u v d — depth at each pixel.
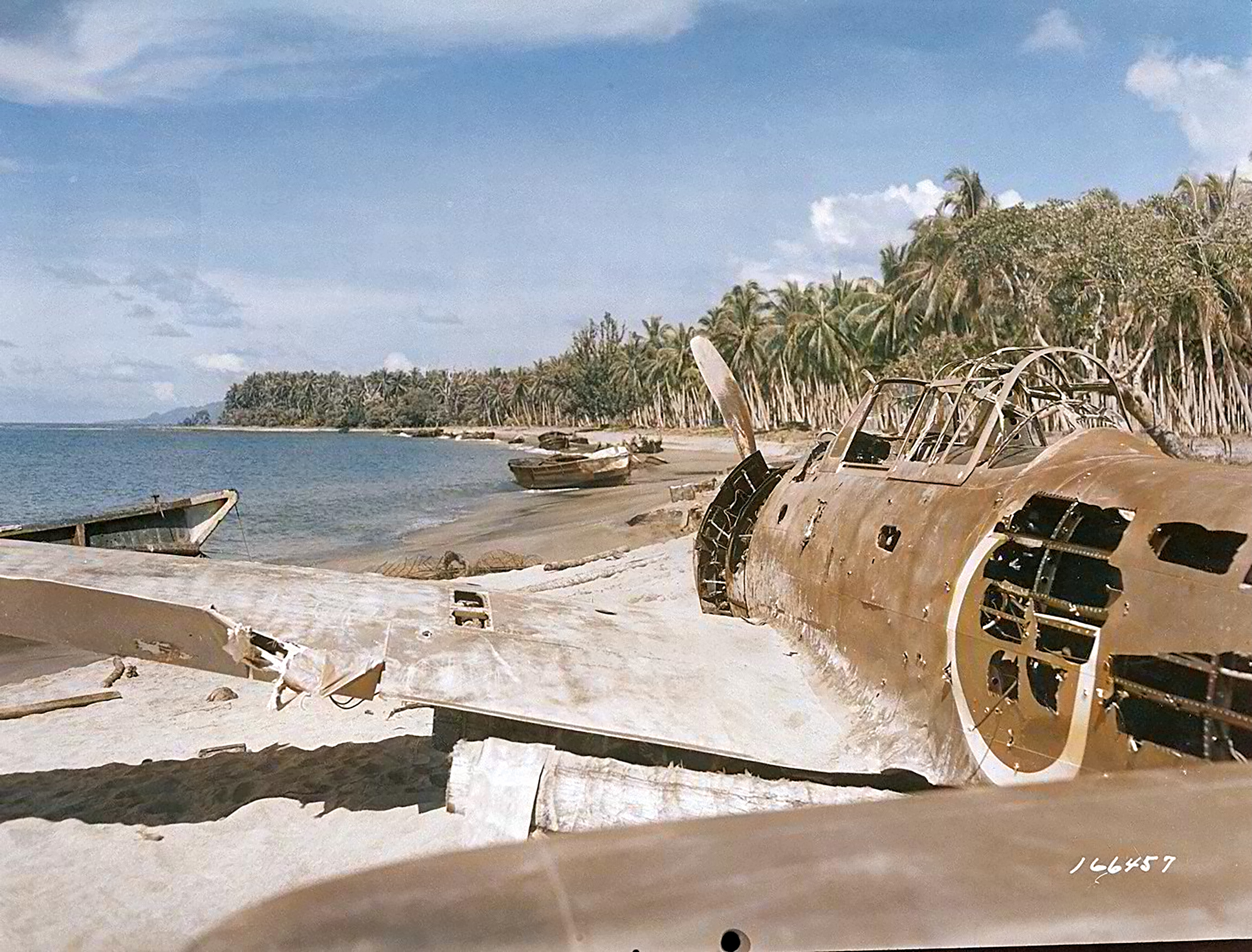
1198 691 4.09
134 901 6.19
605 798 6.03
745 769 6.76
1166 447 7.09
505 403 188.75
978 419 7.50
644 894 1.13
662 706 6.76
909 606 6.39
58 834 7.36
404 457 100.56
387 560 27.80
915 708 6.17
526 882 1.14
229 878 6.49
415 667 6.74
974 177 57.34
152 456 103.31
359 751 9.19
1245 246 40.84
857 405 9.19
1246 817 1.39
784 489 9.81
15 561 7.34
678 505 33.22
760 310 96.81
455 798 6.30
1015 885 1.20
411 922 1.10
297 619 6.98
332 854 6.82
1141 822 1.36
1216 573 4.16
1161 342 43.75
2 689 12.09
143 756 9.18
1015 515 5.72
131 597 6.77
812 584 8.04
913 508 6.93
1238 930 1.27
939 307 54.31
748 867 1.17
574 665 7.15
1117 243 41.03
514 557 24.84
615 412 148.12
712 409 116.25
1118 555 4.53
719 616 9.98
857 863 1.19
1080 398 7.56
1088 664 4.52
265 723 10.19
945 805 1.34
